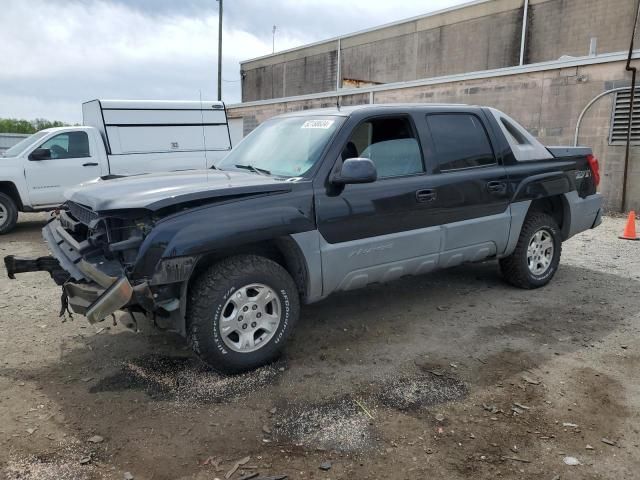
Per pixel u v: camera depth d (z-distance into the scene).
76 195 4.02
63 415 3.20
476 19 26.20
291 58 38.94
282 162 4.26
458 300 5.32
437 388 3.52
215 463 2.75
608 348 4.17
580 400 3.37
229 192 3.55
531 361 3.93
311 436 2.99
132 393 3.46
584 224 6.03
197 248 3.32
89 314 3.24
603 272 6.46
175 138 11.13
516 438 2.96
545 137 12.93
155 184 3.80
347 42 33.91
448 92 14.90
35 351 4.12
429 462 2.76
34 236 9.44
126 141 10.59
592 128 12.12
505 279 5.71
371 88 17.03
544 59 23.55
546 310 5.04
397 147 4.47
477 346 4.21
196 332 3.48
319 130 4.28
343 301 5.29
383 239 4.24
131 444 2.91
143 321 4.73
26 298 5.45
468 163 4.88
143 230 3.38
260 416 3.19
